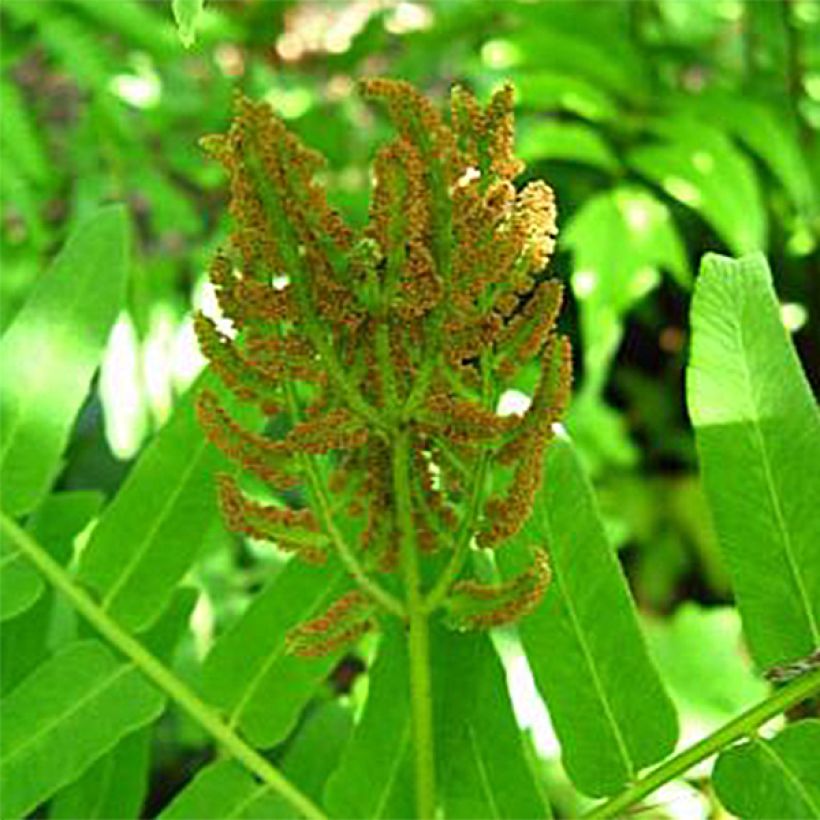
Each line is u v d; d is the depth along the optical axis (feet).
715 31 1.90
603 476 1.88
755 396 0.68
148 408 1.42
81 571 0.77
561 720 0.72
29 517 0.84
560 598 0.72
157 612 0.77
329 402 0.62
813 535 0.68
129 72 1.54
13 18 1.52
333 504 0.65
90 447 1.46
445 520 0.66
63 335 0.79
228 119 1.68
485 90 1.66
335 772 0.75
